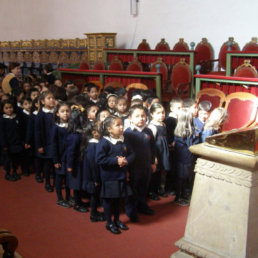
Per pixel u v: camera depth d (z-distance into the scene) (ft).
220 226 5.54
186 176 11.82
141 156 10.75
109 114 10.97
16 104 15.96
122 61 30.45
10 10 49.19
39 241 9.99
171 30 32.53
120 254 9.21
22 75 40.57
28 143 14.40
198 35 30.76
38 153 13.76
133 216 10.87
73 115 11.26
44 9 43.98
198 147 5.70
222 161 5.40
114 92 16.55
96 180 10.59
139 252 9.30
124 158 9.72
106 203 10.25
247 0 27.27
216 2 29.07
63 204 12.24
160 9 32.89
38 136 13.56
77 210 11.90
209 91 16.05
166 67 25.03
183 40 30.55
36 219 11.35
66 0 41.01
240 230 5.29
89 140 10.66
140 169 10.80
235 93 14.94
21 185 14.39
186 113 11.61
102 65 28.63
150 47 34.32
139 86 18.34
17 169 16.46
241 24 27.91
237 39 28.37
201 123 11.91
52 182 14.79
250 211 5.24
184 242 5.99
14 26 49.16
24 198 13.08
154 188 12.74
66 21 41.57
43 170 15.48
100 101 14.67
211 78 17.19
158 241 9.83
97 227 10.74
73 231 10.52
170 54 26.71
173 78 24.02
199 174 5.83
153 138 11.16
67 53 36.47
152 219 11.14
